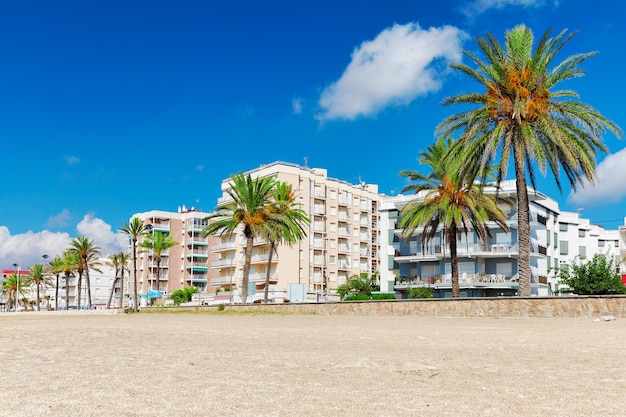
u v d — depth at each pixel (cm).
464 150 3394
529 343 1523
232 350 1367
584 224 8894
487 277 6669
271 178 5819
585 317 2827
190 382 858
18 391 783
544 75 3322
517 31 3419
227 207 5825
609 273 4794
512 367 1018
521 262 3259
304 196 10081
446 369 993
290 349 1388
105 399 723
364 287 8900
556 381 855
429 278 7062
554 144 3291
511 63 3347
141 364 1084
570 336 1764
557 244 8156
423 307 3475
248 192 5600
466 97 3425
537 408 661
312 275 10094
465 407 669
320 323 2919
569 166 3375
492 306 3152
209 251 13225
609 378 882
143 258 13200
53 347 1479
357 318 3494
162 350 1376
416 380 874
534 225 6975
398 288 7288
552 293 6988
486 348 1389
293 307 4456
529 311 3008
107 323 3241
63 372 973
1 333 2170
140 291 13212
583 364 1056
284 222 5819
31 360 1166
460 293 6900
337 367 1022
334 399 721
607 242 9581
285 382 856
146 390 788
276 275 9562
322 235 10331
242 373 953
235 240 10569
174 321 3534
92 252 12094
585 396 733
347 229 10906
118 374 945
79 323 3281
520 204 3297
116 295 17388
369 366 1030
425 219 4575
